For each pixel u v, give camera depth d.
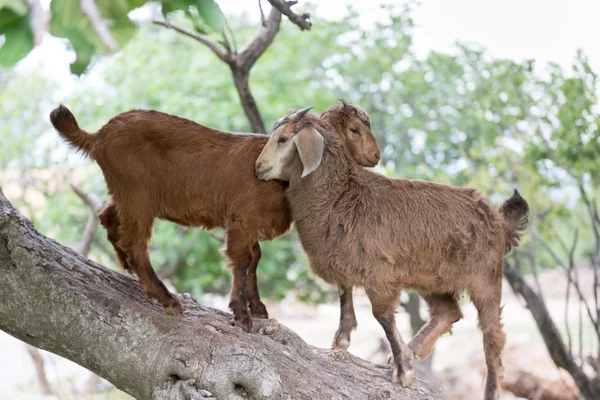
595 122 7.70
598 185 8.30
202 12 1.80
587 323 13.09
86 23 1.68
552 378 9.43
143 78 11.34
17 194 12.33
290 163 4.12
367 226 4.23
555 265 13.00
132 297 4.04
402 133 12.10
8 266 3.89
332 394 3.99
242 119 10.77
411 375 4.26
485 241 4.39
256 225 4.10
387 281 4.25
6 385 10.77
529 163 8.08
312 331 14.27
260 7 4.32
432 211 4.31
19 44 1.65
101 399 9.16
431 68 11.66
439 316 4.74
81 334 3.86
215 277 11.66
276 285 11.70
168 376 3.79
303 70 12.62
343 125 4.71
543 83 8.12
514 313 14.77
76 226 10.91
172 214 4.04
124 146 3.87
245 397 3.78
